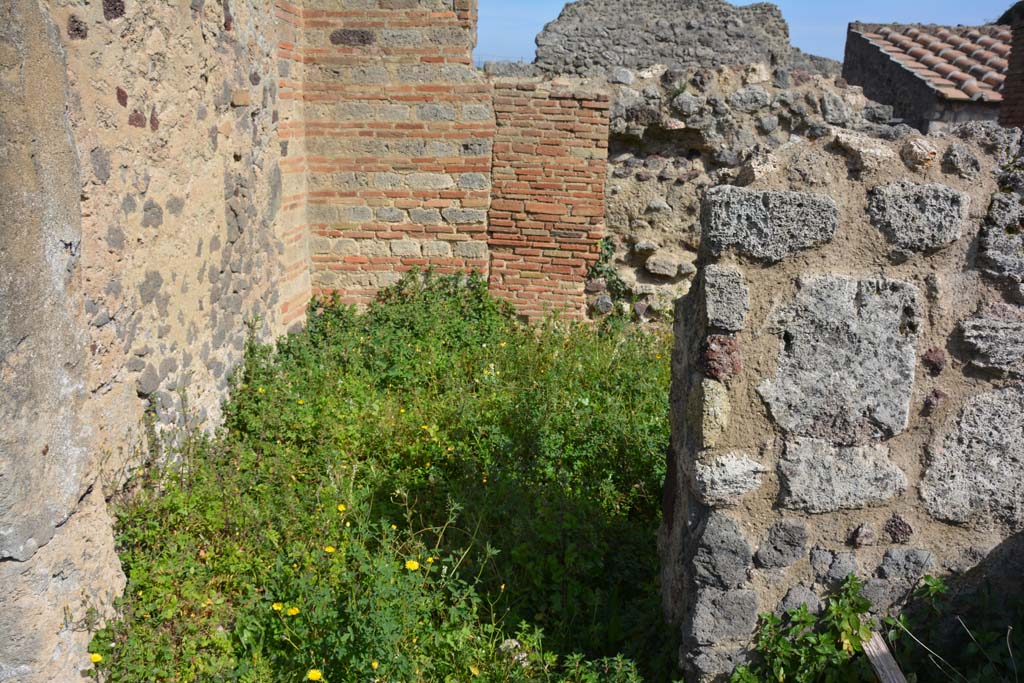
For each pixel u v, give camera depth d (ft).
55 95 9.00
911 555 8.93
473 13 21.36
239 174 16.51
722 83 21.88
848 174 8.30
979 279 8.41
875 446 8.71
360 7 20.89
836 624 8.90
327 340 20.29
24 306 8.13
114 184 11.18
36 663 8.31
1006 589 9.06
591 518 12.69
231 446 14.17
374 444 15.57
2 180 7.73
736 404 8.57
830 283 8.34
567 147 21.76
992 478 8.77
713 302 8.39
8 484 7.84
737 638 9.06
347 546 11.73
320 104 21.56
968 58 34.55
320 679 9.11
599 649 10.32
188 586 10.40
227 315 16.07
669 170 22.52
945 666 8.93
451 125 21.68
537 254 22.62
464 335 21.17
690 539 9.19
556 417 16.05
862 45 40.29
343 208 22.26
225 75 15.56
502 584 10.91
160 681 9.34
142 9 11.89
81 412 9.35
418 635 9.96
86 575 9.24
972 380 8.57
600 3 35.40
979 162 8.29
